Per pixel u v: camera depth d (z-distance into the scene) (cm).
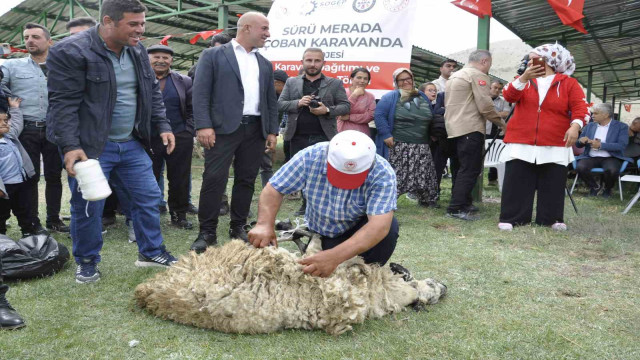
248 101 409
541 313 277
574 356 227
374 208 244
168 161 482
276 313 242
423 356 225
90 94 299
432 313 274
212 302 241
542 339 243
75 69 291
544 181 504
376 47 658
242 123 408
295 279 250
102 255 385
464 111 550
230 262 257
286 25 717
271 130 434
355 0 673
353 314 242
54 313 266
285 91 534
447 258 386
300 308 246
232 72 398
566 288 320
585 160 751
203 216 410
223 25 959
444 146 609
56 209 470
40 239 343
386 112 581
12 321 244
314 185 259
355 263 270
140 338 238
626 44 1342
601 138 750
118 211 541
